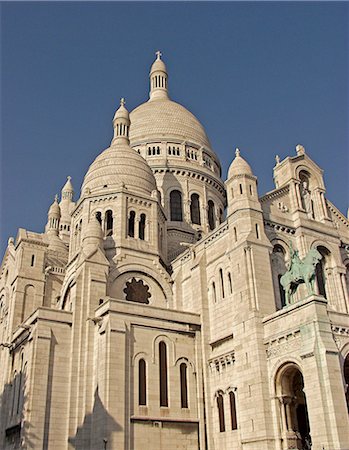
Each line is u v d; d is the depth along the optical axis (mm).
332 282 54125
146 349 48031
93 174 65188
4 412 53062
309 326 39906
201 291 53469
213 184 84500
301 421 44469
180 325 51062
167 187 79625
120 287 55625
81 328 49531
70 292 57562
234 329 46938
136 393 45594
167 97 98375
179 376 48781
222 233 53906
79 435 44938
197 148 86438
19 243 63219
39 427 44469
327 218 57000
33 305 60688
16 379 52438
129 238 59281
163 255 63094
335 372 37812
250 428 42094
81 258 53625
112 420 43000
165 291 58531
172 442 45531
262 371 42719
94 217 57406
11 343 56500
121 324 47438
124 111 72938
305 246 53156
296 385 44906
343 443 35469
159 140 84062
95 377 47000
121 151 67000
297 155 58750
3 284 67438
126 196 61531
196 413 48156
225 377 47812
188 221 77938
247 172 52875
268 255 49250
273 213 53500
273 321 43906
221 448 46250
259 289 46906
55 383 46875
